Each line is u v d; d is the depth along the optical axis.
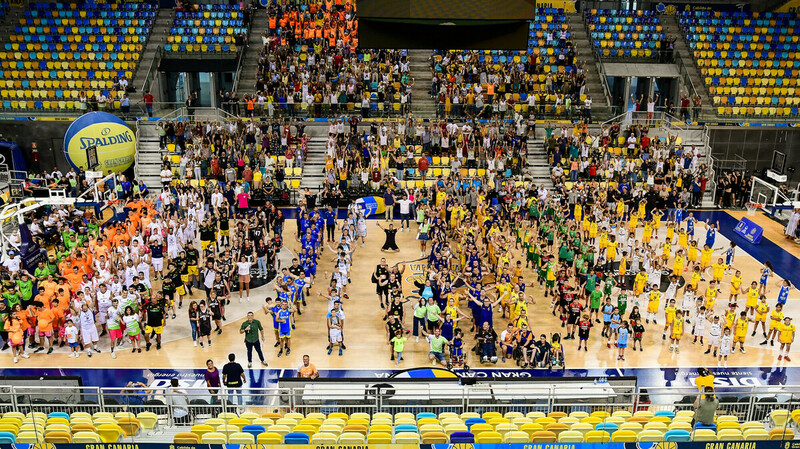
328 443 14.84
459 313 23.12
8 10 46.94
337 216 35.41
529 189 35.31
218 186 33.88
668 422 16.27
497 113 41.50
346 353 22.55
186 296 26.52
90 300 23.27
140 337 23.42
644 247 28.53
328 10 48.09
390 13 12.22
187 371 21.31
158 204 33.59
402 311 22.86
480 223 31.50
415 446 14.91
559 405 16.72
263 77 42.75
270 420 15.88
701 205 38.19
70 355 22.23
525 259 30.31
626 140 40.34
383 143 39.03
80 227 29.45
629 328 23.03
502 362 22.12
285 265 29.50
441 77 42.97
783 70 45.47
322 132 41.06
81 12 47.34
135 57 44.97
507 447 15.02
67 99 42.62
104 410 16.72
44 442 15.08
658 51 45.78
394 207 36.62
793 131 40.50
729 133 40.53
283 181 37.28
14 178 38.97
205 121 40.38
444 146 39.47
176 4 48.62
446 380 17.45
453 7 12.22
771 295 26.98
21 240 27.36
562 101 42.53
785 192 36.59
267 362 21.92
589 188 35.28
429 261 27.17
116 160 37.03
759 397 17.45
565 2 49.81
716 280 25.30
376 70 42.47
